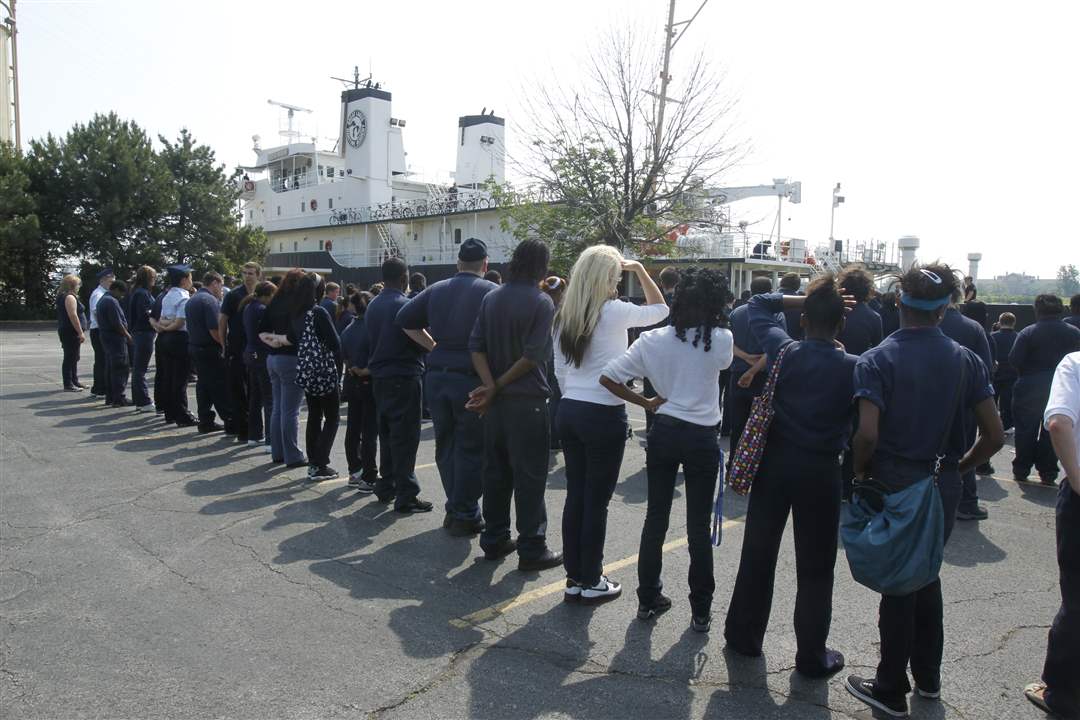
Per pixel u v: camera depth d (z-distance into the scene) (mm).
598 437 3855
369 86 32438
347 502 5883
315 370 6164
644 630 3730
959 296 3137
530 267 4289
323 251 32219
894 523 2814
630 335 11344
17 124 33844
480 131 31641
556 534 5234
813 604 3211
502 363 4348
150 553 4676
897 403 2908
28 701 2969
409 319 5168
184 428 8727
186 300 8711
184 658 3355
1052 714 3037
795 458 3154
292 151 36000
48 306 32500
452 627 3732
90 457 7184
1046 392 6895
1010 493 6758
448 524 5230
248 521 5348
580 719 2930
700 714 2984
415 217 27922
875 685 3053
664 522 3764
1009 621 3955
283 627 3689
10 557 4570
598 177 15508
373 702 3023
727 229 18703
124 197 31641
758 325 4453
